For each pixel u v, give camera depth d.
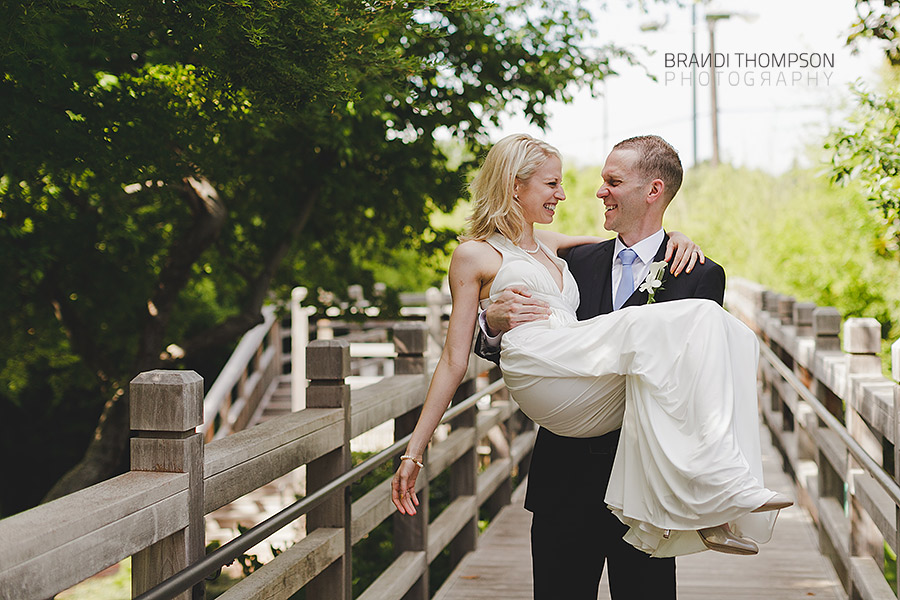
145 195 5.89
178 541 2.01
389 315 7.88
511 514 5.87
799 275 13.94
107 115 3.39
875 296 12.78
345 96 3.27
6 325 7.06
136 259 6.62
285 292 8.03
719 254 18.00
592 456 2.55
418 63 3.44
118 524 1.75
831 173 4.37
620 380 2.38
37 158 3.40
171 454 2.00
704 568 4.64
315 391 3.08
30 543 1.52
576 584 2.63
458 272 2.59
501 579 4.53
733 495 2.13
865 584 3.50
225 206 6.23
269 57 3.01
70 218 5.65
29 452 13.23
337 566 3.06
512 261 2.57
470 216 2.64
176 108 3.53
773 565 4.67
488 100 6.20
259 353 12.06
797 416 5.92
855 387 3.88
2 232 4.69
